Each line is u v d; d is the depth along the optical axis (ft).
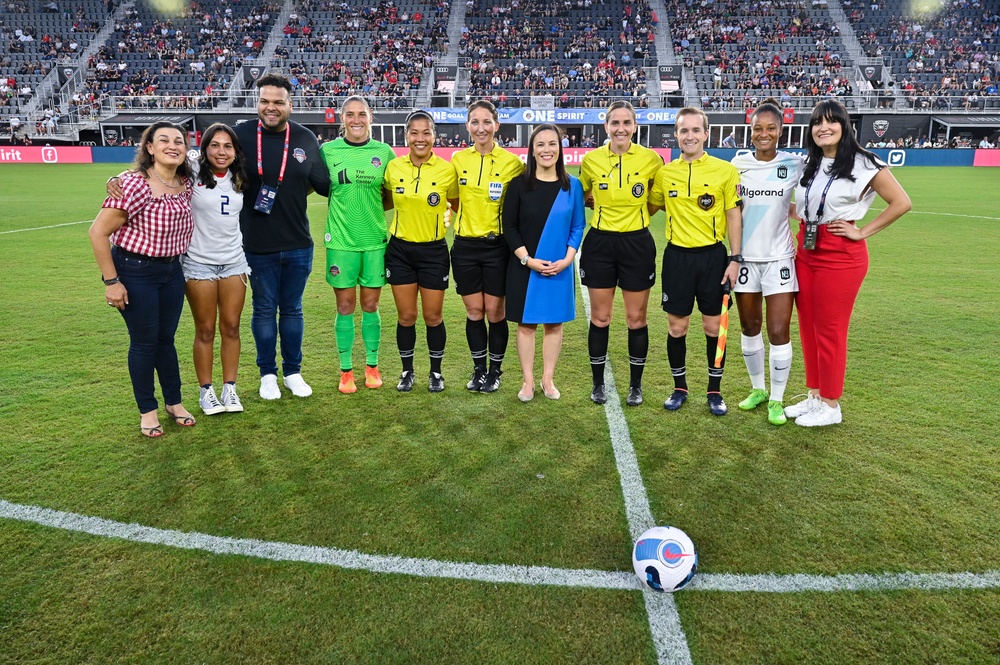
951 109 101.09
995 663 7.61
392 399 15.49
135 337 12.76
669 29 122.01
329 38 119.14
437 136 101.24
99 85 108.47
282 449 12.79
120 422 13.94
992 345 19.03
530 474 11.83
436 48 116.88
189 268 13.61
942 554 9.50
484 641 7.92
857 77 109.29
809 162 13.02
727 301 14.12
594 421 14.21
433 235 15.11
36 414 14.25
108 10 123.03
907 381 16.29
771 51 117.29
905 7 125.80
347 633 8.04
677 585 8.67
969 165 93.76
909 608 8.46
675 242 14.19
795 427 13.82
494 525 10.24
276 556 9.48
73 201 52.44
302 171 14.69
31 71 110.93
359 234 15.19
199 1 126.72
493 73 111.14
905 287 26.35
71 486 11.31
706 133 13.65
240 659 7.67
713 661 7.64
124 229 12.22
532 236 14.48
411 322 15.83
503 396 15.75
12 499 10.88
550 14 125.29
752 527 10.19
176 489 11.26
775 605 8.52
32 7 122.62
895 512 10.55
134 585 8.87
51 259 31.14
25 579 8.97
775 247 13.67
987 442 12.94
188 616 8.33
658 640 7.95
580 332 21.30
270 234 14.79
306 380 16.76
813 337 14.02
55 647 7.82
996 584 8.87
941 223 43.19
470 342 15.81
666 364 18.04
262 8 125.80
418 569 9.20
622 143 13.99
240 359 18.29
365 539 9.88
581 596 8.70
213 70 112.16
